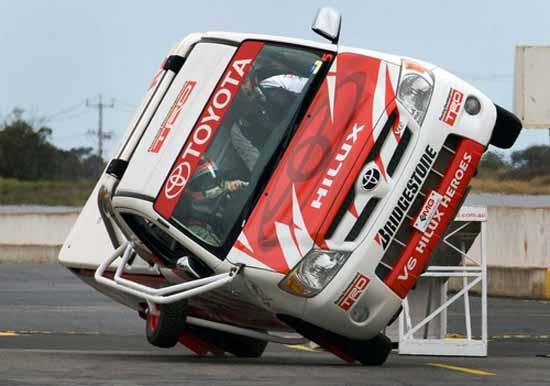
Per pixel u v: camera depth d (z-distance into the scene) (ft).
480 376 81.30
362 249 82.69
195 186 84.38
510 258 208.44
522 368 89.30
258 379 75.56
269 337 92.89
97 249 100.94
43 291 189.78
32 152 527.81
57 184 493.36
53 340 115.96
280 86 85.30
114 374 76.48
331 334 86.84
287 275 81.56
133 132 90.17
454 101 86.22
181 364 85.51
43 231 304.30
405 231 84.79
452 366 90.94
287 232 82.07
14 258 285.23
